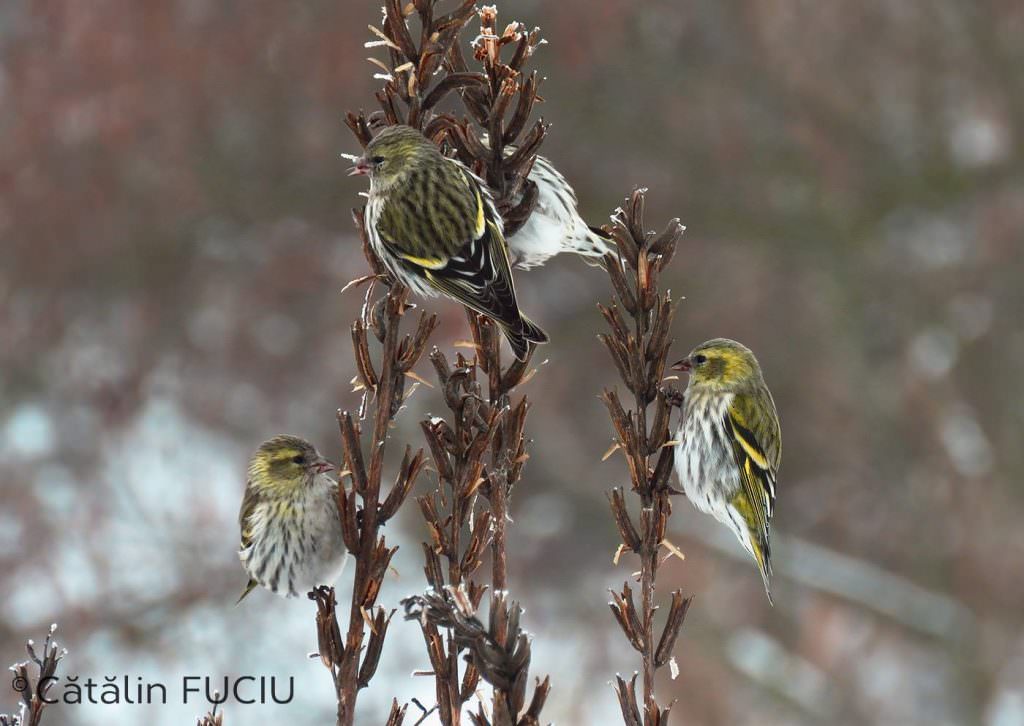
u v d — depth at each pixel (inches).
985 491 881.5
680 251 927.0
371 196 235.1
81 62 866.8
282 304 914.1
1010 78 906.1
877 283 904.9
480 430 192.9
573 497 900.6
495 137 213.0
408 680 708.7
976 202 917.2
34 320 891.4
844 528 896.9
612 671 835.4
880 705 851.4
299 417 920.9
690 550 874.1
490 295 223.9
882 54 909.2
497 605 172.6
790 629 873.5
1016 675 862.5
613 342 202.5
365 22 870.4
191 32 866.8
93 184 880.9
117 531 824.3
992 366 895.7
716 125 898.7
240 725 702.5
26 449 868.6
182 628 761.0
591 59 860.0
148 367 897.5
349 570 684.1
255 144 892.6
